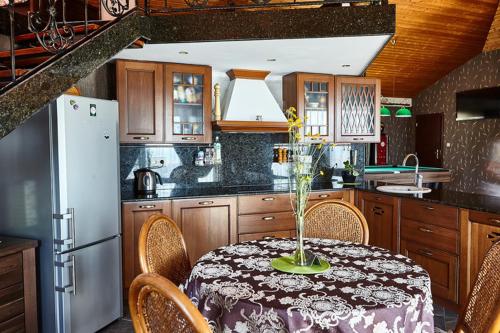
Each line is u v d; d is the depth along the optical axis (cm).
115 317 322
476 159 823
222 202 392
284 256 208
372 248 225
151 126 391
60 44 251
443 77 896
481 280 166
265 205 409
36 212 274
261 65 418
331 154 496
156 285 109
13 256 248
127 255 357
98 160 302
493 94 773
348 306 146
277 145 476
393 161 1009
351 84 470
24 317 255
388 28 312
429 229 338
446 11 641
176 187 432
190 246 381
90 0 433
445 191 391
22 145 276
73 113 278
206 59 389
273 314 144
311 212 269
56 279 272
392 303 149
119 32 292
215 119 422
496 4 648
